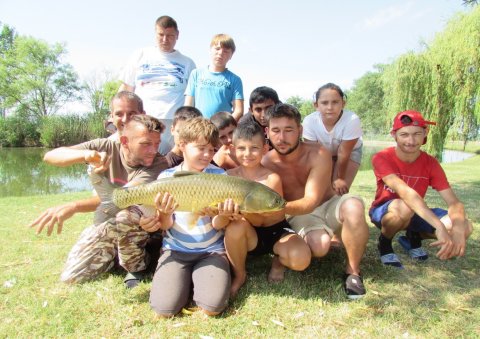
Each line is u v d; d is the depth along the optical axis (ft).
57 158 11.43
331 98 16.65
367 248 15.19
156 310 9.90
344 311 10.23
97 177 10.55
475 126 56.75
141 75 22.21
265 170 12.01
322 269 12.95
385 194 14.37
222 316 9.96
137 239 11.27
